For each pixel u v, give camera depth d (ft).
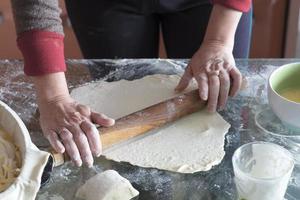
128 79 3.75
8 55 6.48
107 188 2.71
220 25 3.65
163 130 3.24
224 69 3.47
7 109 2.97
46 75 3.14
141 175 2.92
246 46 4.39
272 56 6.44
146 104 3.45
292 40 6.14
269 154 2.70
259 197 2.61
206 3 4.25
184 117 3.34
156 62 3.95
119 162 3.00
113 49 4.53
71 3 4.48
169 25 4.53
